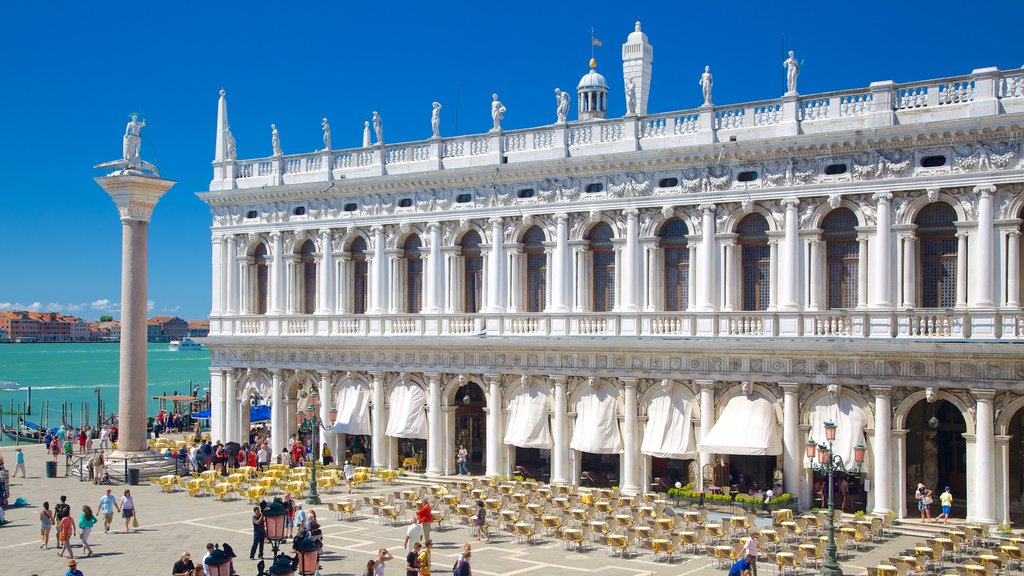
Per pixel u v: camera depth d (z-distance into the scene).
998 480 50.84
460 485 61.06
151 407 156.38
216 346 77.62
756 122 58.09
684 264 60.81
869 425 53.97
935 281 54.00
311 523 47.97
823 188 55.62
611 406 61.41
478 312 67.44
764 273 58.41
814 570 44.44
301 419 86.50
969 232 52.31
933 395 51.97
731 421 56.91
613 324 61.53
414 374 68.88
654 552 46.34
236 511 58.50
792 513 52.38
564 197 63.50
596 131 62.88
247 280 77.25
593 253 63.66
